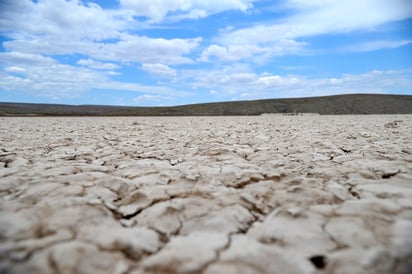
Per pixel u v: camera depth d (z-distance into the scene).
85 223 1.67
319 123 14.09
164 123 15.34
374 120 16.59
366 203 1.95
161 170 3.22
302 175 3.07
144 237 1.54
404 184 2.49
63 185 2.45
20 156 4.15
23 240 1.44
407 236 1.45
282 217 1.83
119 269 1.25
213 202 2.15
